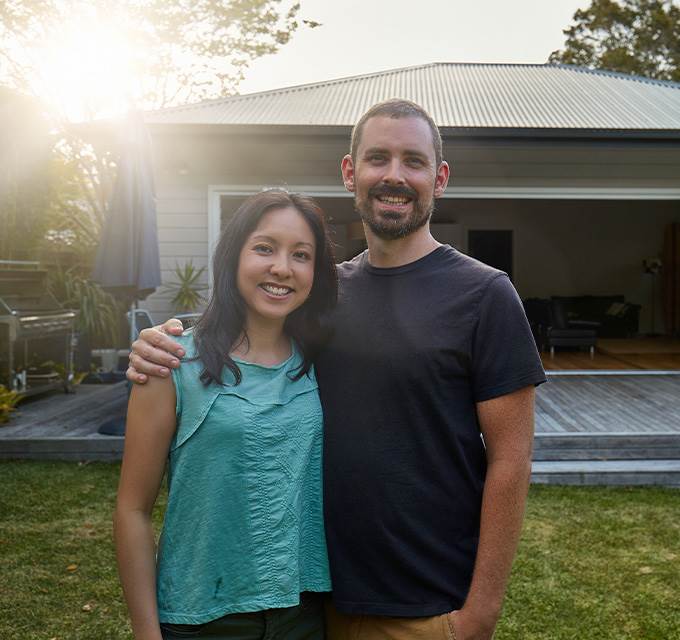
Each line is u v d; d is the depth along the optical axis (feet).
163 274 26.91
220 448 4.73
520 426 5.07
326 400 5.28
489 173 27.48
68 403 24.63
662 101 30.78
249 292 5.06
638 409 21.99
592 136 24.52
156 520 14.19
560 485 17.04
